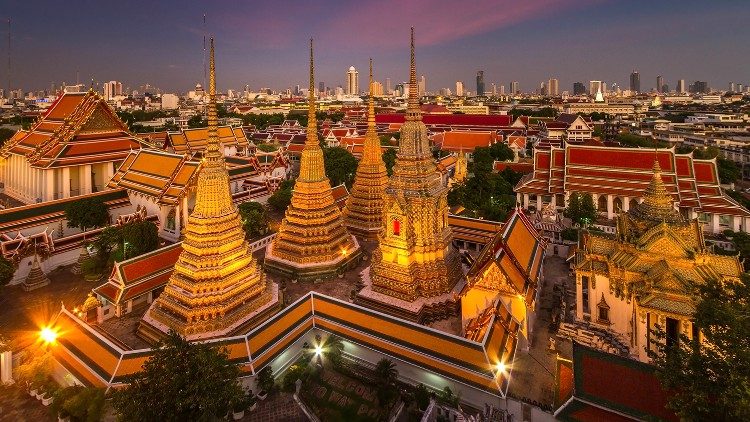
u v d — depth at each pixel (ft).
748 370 66.69
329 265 167.94
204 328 121.49
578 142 419.33
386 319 124.26
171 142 373.20
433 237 143.95
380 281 145.89
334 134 557.74
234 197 263.70
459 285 150.61
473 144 476.13
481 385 105.19
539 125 653.71
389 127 643.04
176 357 85.87
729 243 209.77
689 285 111.45
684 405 70.18
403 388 115.34
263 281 141.38
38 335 133.80
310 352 127.03
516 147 480.64
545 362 122.31
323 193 174.40
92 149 253.44
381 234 148.87
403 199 140.05
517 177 330.54
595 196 266.36
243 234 134.21
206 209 124.67
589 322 133.59
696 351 75.20
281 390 113.19
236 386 90.27
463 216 221.05
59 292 163.84
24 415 103.65
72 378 112.98
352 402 109.81
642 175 257.14
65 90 280.51
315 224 171.53
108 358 107.55
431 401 103.24
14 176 276.82
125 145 271.49
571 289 161.99
